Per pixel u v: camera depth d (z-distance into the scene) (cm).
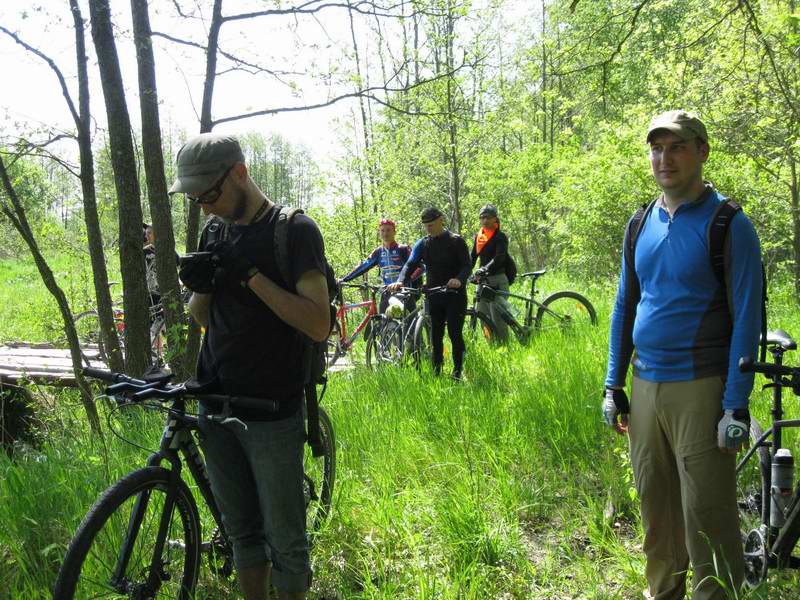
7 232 1041
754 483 389
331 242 1526
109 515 246
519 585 322
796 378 253
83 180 590
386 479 428
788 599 299
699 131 261
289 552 283
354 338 888
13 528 324
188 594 291
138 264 606
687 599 308
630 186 1294
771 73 768
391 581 320
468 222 2059
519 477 430
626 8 560
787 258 1342
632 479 395
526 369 662
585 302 932
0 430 597
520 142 2459
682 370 266
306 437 288
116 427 501
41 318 963
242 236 267
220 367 273
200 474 295
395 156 1600
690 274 261
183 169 255
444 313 705
